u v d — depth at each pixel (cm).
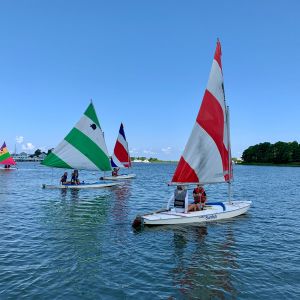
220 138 2195
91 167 4072
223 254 1438
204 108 2142
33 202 2939
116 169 6028
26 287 1061
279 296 1027
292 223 2128
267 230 1905
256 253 1459
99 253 1423
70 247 1503
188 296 1020
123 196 3469
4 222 2031
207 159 2162
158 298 1003
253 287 1091
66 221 2089
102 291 1045
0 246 1500
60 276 1158
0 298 980
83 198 3247
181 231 1834
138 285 1096
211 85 2156
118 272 1208
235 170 13938
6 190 3934
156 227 1912
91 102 3972
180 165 2083
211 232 1823
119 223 2038
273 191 4456
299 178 7888
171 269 1247
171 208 2142
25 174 7631
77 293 1027
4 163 9100
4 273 1173
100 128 4072
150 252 1454
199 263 1318
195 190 2183
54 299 982
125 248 1505
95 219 2164
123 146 6231
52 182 5250
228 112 2248
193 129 2102
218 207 2223
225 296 1023
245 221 2147
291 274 1208
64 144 3956
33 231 1800
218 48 2197
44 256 1369
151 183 5438
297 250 1512
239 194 4022
